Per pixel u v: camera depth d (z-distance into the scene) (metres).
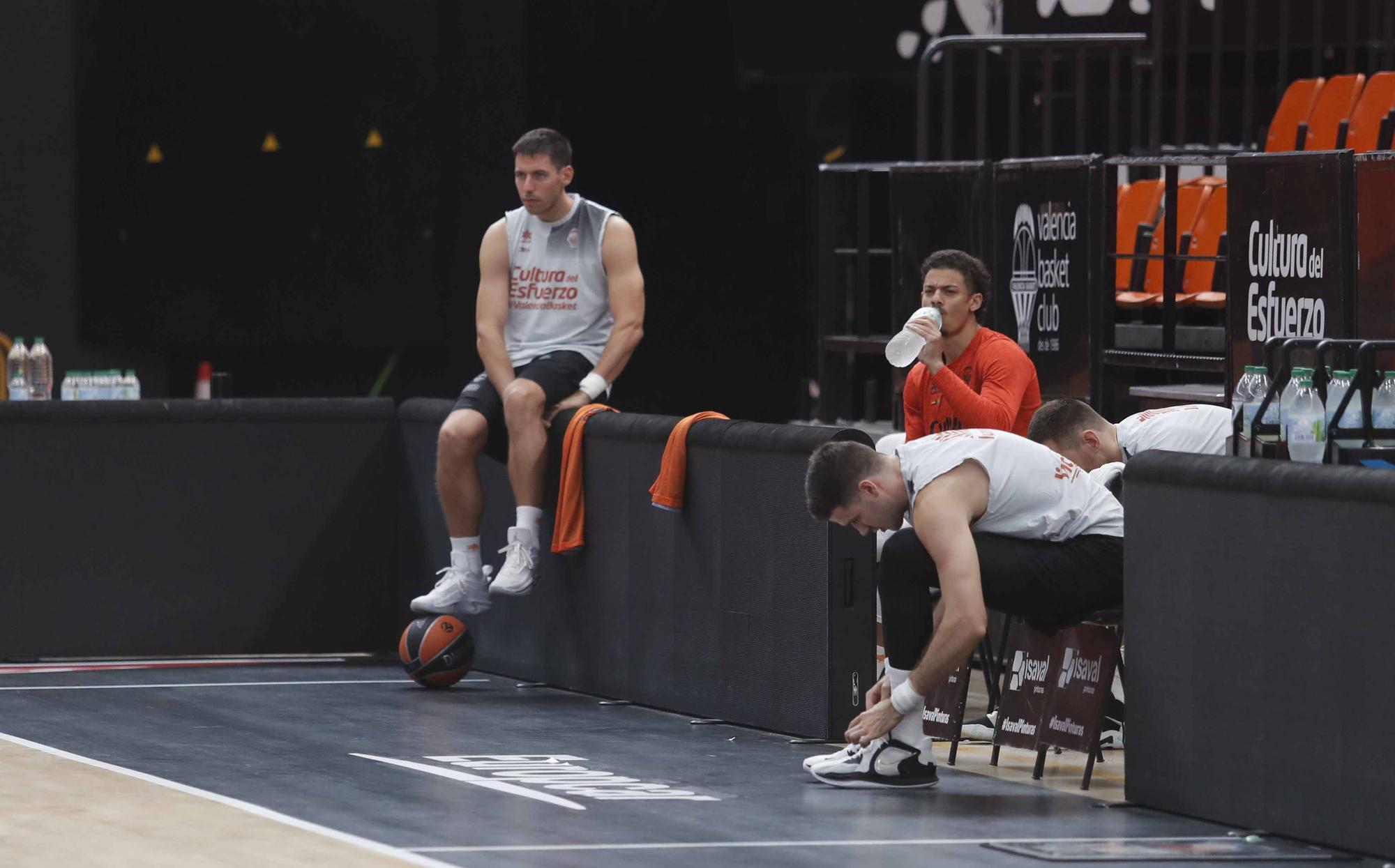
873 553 19.22
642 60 37.41
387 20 36.75
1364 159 17.98
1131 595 16.16
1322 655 14.34
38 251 37.59
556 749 18.58
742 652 20.12
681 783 16.83
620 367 23.03
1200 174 31.42
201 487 26.12
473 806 15.58
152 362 38.91
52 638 25.70
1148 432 18.11
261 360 39.16
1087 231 23.05
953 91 35.34
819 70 36.00
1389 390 16.12
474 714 20.91
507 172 36.69
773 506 19.67
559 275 23.28
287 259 37.56
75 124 37.72
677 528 20.97
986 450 16.30
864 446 16.38
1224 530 15.19
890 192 27.20
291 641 26.42
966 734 19.47
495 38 36.50
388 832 14.55
